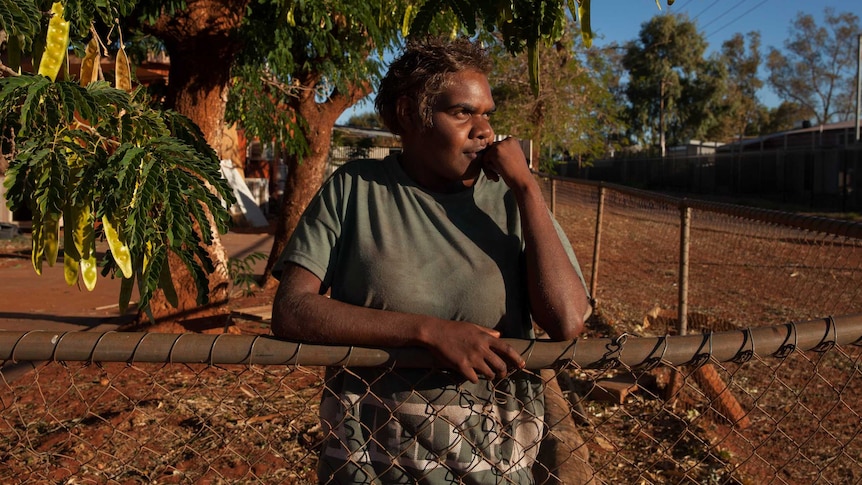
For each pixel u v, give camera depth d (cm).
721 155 3481
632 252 1116
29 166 185
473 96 173
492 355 160
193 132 244
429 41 179
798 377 473
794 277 696
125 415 396
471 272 173
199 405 413
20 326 692
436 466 176
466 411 175
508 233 179
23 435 367
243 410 408
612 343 168
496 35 633
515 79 1686
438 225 176
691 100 5712
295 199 892
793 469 361
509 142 176
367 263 173
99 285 956
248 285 717
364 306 173
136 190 188
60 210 189
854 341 177
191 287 580
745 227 605
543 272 170
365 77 721
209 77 564
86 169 193
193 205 198
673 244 1148
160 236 199
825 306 570
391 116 186
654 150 4684
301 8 492
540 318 173
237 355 166
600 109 1941
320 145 891
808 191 2817
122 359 168
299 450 360
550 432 191
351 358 165
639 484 341
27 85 192
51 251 198
